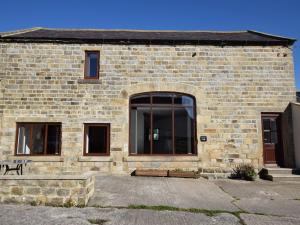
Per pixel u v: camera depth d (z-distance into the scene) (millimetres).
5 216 5293
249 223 5348
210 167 10484
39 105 10516
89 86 10711
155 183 8844
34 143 10484
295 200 7242
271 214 5992
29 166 10156
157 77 10898
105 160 10336
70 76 10734
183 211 6027
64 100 10586
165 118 10898
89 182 6680
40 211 5680
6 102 10461
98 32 12398
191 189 8250
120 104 10695
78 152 10328
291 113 10820
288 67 11055
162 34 12320
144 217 5523
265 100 10883
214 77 10953
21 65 10695
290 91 10945
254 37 11672
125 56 10969
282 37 11188
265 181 9750
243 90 10906
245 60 11070
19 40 10773
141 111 10898
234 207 6496
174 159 10469
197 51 11078
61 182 6219
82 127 10484
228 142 10641
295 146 10594
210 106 10805
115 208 6078
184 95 10992
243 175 10180
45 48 10836
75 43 10938
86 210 5863
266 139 10930
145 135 10797
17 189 6215
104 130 10680
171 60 11000
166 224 5164
